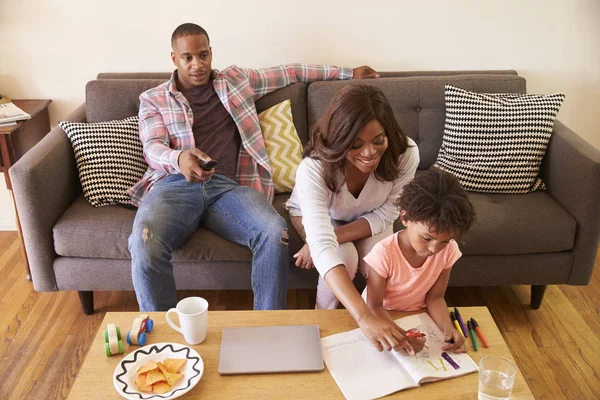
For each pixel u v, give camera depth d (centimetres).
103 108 240
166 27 263
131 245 197
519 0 263
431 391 132
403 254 156
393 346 140
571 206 217
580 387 194
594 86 278
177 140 227
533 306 234
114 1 258
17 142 239
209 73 232
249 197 215
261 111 248
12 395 188
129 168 228
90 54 267
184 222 209
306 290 248
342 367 139
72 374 198
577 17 266
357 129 156
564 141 224
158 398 127
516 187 233
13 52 264
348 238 188
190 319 141
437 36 269
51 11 258
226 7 261
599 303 238
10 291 244
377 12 264
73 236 208
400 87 245
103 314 230
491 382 125
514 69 276
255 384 134
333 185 174
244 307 237
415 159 184
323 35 268
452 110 238
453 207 135
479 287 249
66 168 221
